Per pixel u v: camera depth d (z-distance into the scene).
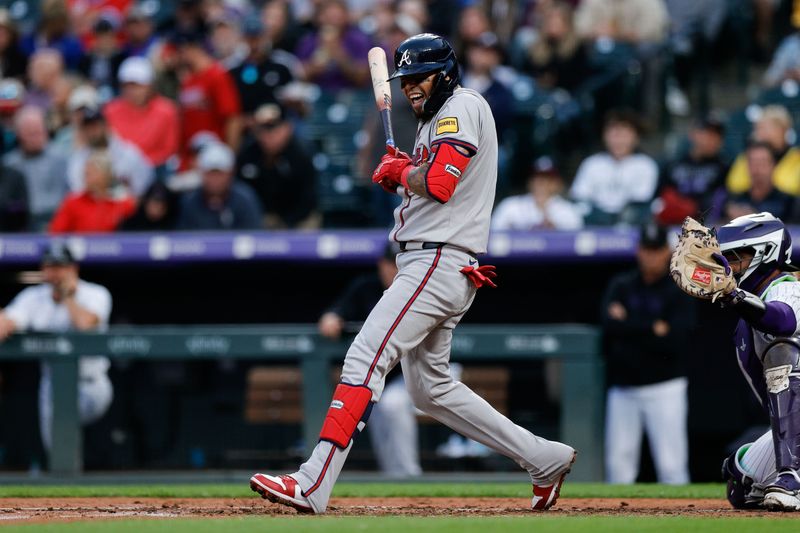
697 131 41.03
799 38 50.56
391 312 19.03
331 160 47.28
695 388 36.72
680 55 52.12
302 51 52.56
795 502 19.36
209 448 34.12
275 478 18.91
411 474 33.09
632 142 42.69
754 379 20.66
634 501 23.20
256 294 39.44
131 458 34.09
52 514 20.25
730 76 55.91
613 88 49.34
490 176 19.36
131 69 44.97
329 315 33.91
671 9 54.59
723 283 19.05
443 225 19.08
